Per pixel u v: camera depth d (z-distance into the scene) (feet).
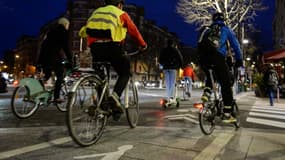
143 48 15.06
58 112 24.02
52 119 20.45
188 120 21.79
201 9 72.23
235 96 61.36
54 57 20.98
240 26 82.43
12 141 13.56
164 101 30.40
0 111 24.63
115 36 13.98
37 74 21.79
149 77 256.52
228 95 17.44
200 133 16.88
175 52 30.35
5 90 64.23
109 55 14.12
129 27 14.19
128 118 17.10
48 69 21.27
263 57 62.64
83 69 14.57
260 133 17.44
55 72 21.35
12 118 20.66
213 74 17.33
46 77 21.65
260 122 23.06
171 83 30.78
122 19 14.07
